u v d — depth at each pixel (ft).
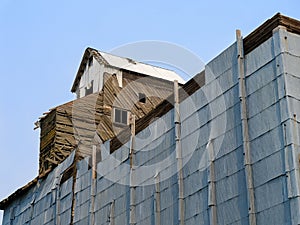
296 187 53.93
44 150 115.96
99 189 89.10
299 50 60.49
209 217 64.44
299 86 58.75
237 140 63.00
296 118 57.00
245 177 60.34
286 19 61.26
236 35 65.87
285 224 54.29
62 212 97.71
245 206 59.77
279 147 57.11
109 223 83.61
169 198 72.54
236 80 64.90
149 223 75.25
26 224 108.47
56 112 114.93
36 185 109.29
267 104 59.88
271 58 60.64
